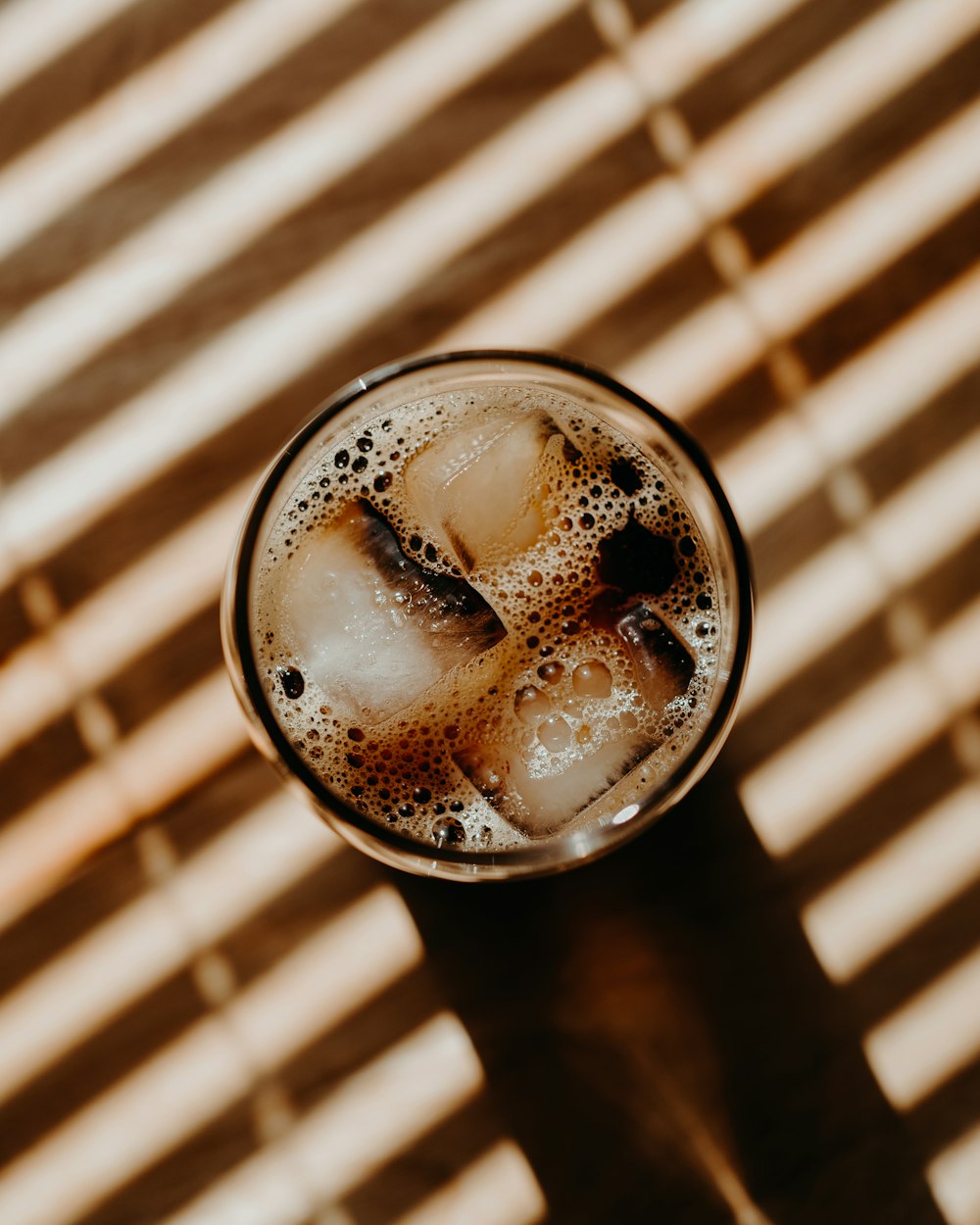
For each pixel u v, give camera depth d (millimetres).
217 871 316
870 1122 319
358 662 286
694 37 323
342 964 317
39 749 316
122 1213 315
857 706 322
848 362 322
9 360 318
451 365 285
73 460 317
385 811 285
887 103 325
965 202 325
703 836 321
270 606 287
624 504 290
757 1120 319
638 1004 319
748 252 322
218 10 320
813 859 321
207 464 318
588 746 287
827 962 320
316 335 318
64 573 317
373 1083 317
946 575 323
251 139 320
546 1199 317
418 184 320
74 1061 316
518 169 321
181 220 319
